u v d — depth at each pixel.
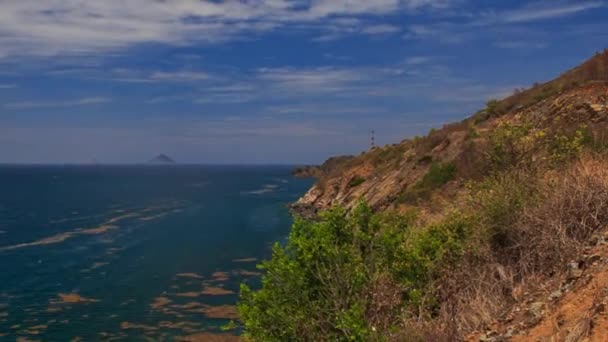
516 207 7.92
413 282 7.85
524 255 7.23
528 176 8.97
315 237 8.50
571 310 5.04
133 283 27.38
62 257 35.00
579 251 6.30
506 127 10.91
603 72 24.38
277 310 7.81
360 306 7.30
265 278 8.55
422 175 30.17
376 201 31.55
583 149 10.05
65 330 19.95
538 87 29.83
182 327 20.11
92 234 46.12
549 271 6.57
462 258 7.95
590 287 5.20
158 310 22.41
